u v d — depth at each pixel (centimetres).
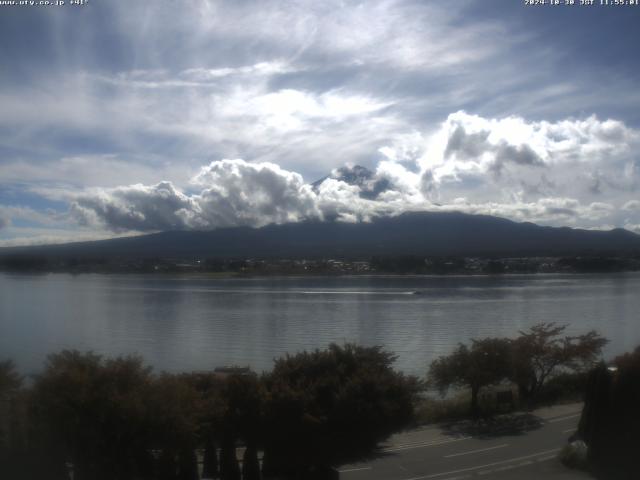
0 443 1612
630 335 6638
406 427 2450
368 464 2077
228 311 9994
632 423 1875
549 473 1939
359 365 2339
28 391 1714
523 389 3136
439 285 16675
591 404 2048
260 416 2016
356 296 13100
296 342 6631
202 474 1944
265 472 2034
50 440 1638
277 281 19125
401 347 6097
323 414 2080
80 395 1661
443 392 3039
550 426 2562
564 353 3170
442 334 7144
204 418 1927
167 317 9119
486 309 10025
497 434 2450
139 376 1838
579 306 10338
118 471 1689
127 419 1675
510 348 3048
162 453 1788
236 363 5147
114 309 10244
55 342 6562
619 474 1877
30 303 11156
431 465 2055
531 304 10788
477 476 1925
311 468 2017
